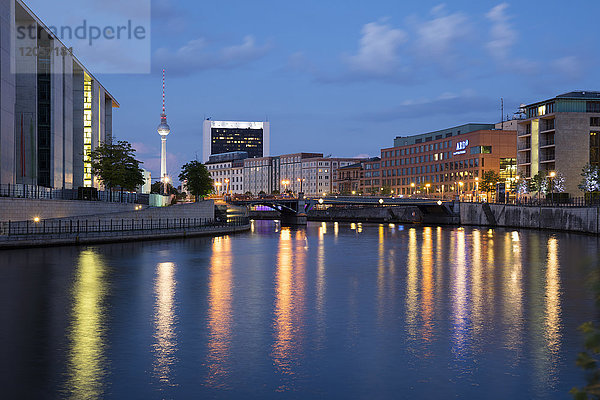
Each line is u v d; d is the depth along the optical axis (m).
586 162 116.06
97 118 103.12
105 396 14.55
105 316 24.03
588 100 117.19
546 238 80.50
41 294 29.30
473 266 44.38
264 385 15.48
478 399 14.57
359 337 20.67
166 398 14.45
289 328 22.03
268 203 136.00
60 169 81.69
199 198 116.81
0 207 50.53
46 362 17.38
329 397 14.63
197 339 20.25
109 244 58.62
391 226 130.62
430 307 26.47
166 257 48.41
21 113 74.50
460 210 139.38
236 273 38.97
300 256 52.38
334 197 135.62
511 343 19.89
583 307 26.55
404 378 16.12
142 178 91.25
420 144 191.00
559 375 16.41
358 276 37.91
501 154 160.38
